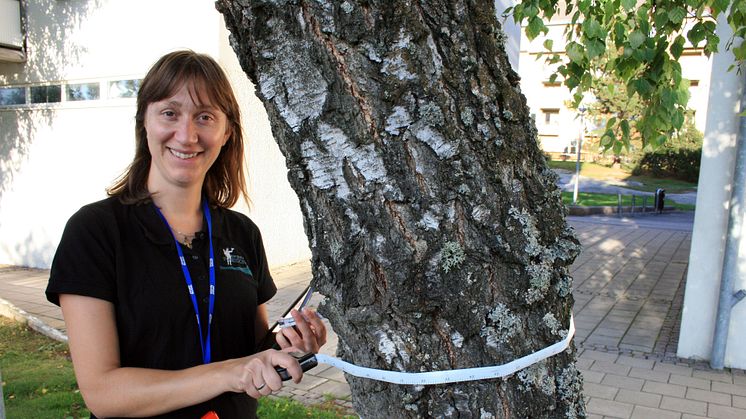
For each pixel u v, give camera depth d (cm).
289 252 888
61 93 857
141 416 128
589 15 262
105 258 136
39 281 793
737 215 467
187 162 150
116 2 791
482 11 112
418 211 101
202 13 732
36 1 853
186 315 144
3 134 905
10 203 912
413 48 101
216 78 153
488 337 104
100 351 130
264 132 820
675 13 243
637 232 1391
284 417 362
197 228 161
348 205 104
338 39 100
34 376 423
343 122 101
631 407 411
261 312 173
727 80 464
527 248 108
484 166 106
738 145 459
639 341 554
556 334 113
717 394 433
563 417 115
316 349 141
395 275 101
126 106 792
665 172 2859
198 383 124
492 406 105
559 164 3067
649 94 265
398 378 105
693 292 500
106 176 820
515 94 115
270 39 104
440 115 101
